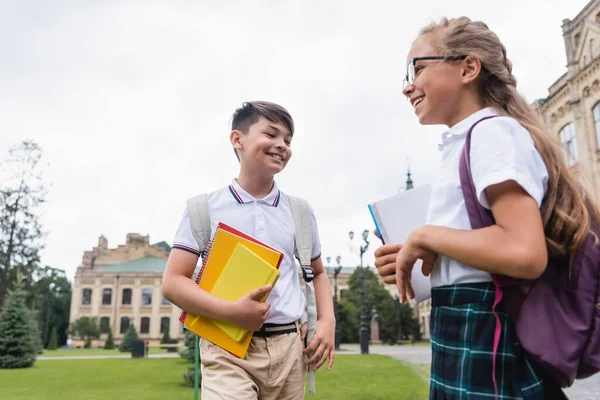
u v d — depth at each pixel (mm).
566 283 883
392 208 1274
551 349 828
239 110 1895
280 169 1812
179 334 45156
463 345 918
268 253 1564
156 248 54062
